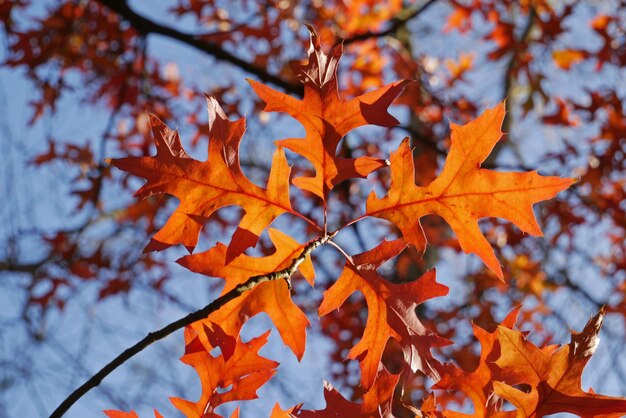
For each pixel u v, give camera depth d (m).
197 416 1.83
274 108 1.81
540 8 6.15
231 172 1.83
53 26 6.09
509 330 1.70
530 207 1.81
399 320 1.86
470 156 1.85
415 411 1.80
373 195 1.89
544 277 6.09
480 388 1.81
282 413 1.80
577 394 1.69
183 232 1.81
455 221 1.86
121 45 6.41
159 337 1.68
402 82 1.83
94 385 1.65
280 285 1.84
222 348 1.81
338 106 1.82
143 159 1.79
